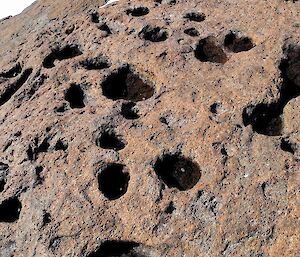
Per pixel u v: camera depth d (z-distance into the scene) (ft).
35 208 36.50
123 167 38.19
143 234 34.09
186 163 38.27
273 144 37.76
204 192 35.53
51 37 53.72
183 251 33.27
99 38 51.72
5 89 49.85
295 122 39.78
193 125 40.01
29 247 34.88
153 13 54.80
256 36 48.93
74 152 39.47
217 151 37.78
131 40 50.24
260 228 33.35
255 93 42.09
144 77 47.24
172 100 42.60
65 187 37.24
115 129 40.78
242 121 39.91
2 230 36.22
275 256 32.17
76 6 87.25
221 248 32.94
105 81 46.60
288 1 53.11
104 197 36.29
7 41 86.02
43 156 39.75
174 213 34.83
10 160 40.40
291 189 34.78
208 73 44.88
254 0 54.13
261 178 35.68
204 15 53.78
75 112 42.96
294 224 33.09
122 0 58.65
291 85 44.16
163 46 48.73
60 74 47.78
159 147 38.75
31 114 43.91
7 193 37.88
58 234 34.81
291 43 47.21
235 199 34.83
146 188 36.22
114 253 34.81
